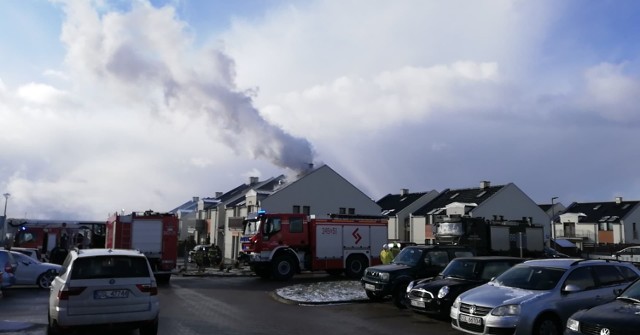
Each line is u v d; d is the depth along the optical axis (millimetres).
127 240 21375
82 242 33406
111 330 8672
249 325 10945
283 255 23219
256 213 23953
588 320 6723
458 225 25109
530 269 9719
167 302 14703
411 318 12203
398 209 58688
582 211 65438
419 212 54938
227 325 10883
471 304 9086
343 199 43188
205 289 18641
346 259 24109
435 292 11602
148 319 8836
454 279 12078
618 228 58906
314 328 10758
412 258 14852
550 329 8602
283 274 23047
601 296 9062
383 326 11109
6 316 11938
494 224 25516
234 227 42625
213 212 53125
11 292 17344
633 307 6895
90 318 8453
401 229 57438
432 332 10461
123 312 8648
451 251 14969
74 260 8766
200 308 13492
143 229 21609
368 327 10977
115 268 8852
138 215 21656
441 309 11391
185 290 18203
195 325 10836
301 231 23797
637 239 59000
